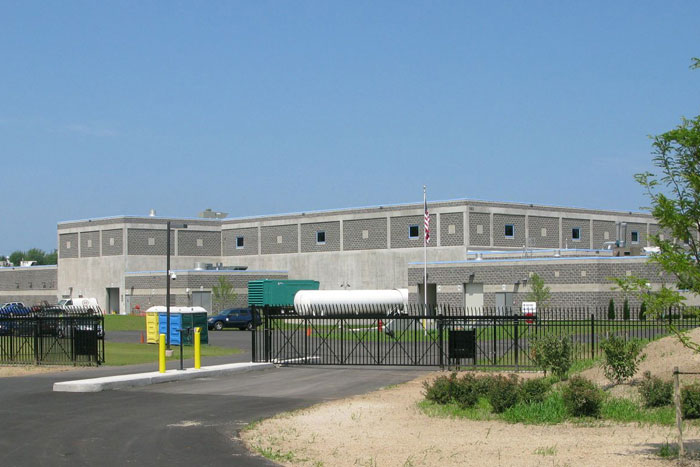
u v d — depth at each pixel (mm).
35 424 17422
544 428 16641
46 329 33875
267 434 16250
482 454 13891
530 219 78625
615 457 13312
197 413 19203
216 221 94250
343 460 13648
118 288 90250
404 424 17516
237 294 83500
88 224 93312
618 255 70250
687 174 12625
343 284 82562
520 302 64438
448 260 75250
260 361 33031
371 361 34344
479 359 33031
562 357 23703
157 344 46594
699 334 23391
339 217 83250
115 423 17594
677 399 13078
